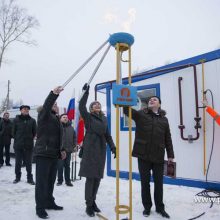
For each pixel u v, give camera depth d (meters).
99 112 4.60
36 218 4.19
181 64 6.45
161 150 4.36
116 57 3.51
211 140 5.83
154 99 4.48
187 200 5.21
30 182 6.74
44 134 4.32
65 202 5.14
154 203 4.80
